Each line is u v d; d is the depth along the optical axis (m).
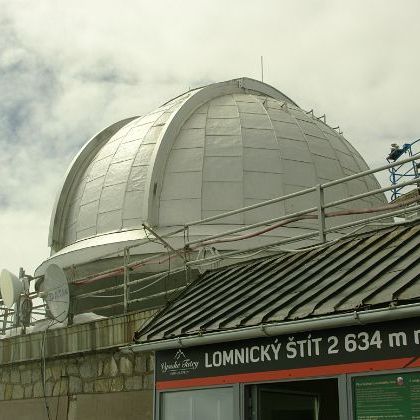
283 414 8.36
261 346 7.96
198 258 14.29
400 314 6.68
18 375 14.95
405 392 6.67
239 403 8.02
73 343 13.51
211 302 9.61
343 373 7.17
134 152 21.48
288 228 19.30
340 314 7.12
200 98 22.25
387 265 8.04
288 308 7.95
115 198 20.86
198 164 20.30
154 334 9.21
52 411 13.75
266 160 20.44
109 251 19.42
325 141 22.20
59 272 14.47
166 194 20.05
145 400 11.76
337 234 19.31
